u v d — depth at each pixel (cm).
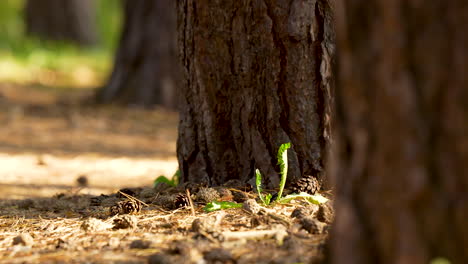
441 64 181
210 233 284
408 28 185
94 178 645
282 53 377
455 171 180
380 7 190
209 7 390
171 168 716
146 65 1279
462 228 180
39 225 348
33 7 2645
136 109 1246
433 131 182
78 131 1016
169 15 1270
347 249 199
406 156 186
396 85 187
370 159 195
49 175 659
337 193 209
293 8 371
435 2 181
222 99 400
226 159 404
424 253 184
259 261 243
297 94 377
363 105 196
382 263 192
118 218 318
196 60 402
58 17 2652
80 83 1823
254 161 394
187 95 415
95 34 2812
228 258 245
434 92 182
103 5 3669
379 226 192
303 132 379
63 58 2006
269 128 386
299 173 381
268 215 314
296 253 253
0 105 1268
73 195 497
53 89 1638
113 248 276
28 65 1852
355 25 197
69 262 256
